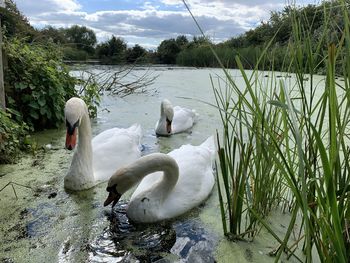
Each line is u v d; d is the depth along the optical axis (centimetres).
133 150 550
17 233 348
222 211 342
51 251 322
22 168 510
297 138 197
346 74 248
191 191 417
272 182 369
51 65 768
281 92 298
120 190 374
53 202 415
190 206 412
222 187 477
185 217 398
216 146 631
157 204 383
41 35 956
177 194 404
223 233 359
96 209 405
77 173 443
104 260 313
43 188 449
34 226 362
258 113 295
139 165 371
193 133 750
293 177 239
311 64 275
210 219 392
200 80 1677
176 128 748
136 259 317
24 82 679
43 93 688
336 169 229
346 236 237
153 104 1062
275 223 373
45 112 696
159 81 1622
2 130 496
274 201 400
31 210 394
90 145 455
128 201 429
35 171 501
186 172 425
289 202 405
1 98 559
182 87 1430
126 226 374
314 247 330
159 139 704
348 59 217
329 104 220
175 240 349
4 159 523
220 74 1916
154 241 347
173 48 2653
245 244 338
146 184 423
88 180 451
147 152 617
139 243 343
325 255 222
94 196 437
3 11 894
